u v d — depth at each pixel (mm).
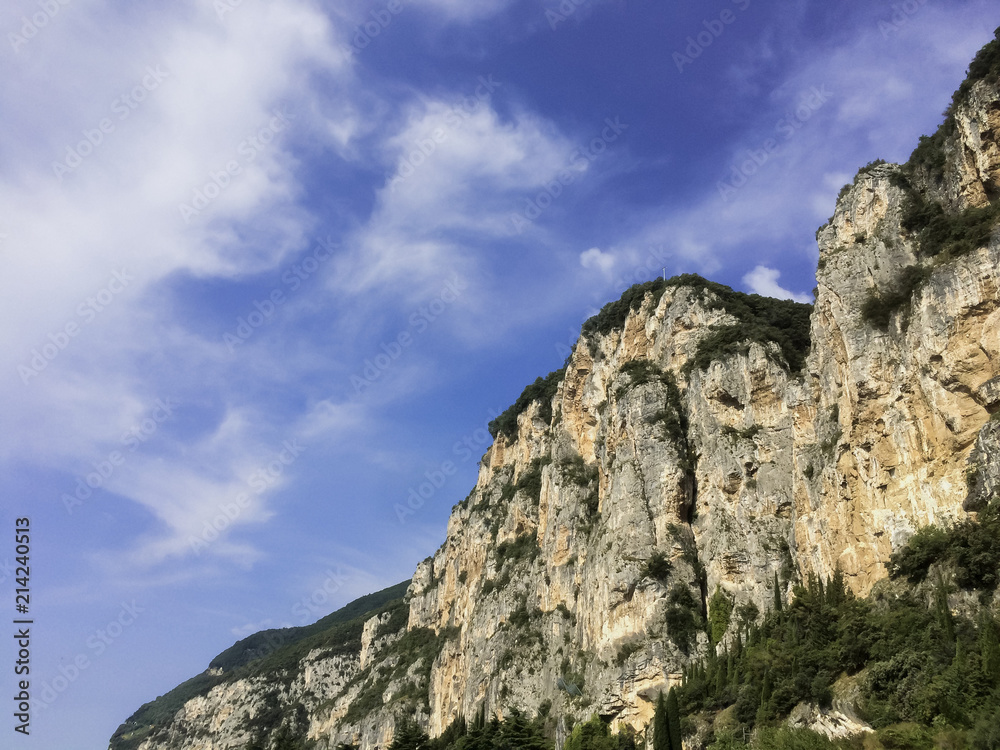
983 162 80562
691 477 118312
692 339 130875
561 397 171875
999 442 67875
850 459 85938
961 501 71625
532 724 117000
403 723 111375
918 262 85188
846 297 90688
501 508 190500
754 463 110938
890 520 78188
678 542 112562
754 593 101750
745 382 117125
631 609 110875
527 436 193250
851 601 80500
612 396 138375
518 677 134875
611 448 134000
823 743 67125
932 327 76875
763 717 77938
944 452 74312
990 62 82438
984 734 55281
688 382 125188
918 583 73188
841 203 97562
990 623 61750
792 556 100938
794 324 126812
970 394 73188
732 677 89812
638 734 97688
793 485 101562
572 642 130500
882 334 85125
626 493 121125
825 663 76500
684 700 91812
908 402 79375
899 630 69938
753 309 133375
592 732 100875
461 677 171750
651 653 103062
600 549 122062
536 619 143750
